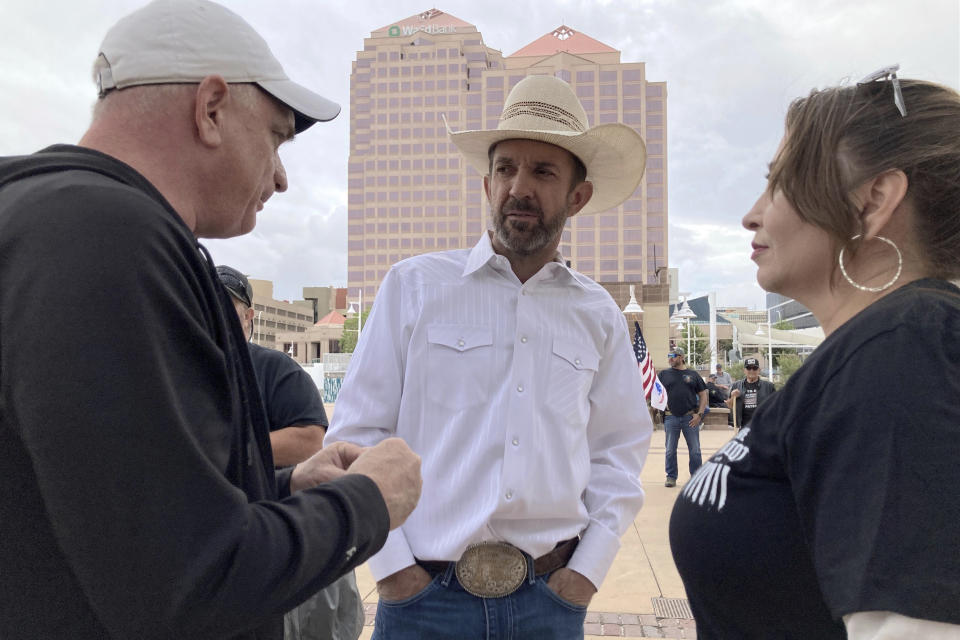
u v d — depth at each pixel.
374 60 116.88
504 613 1.89
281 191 1.33
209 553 0.80
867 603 0.75
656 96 110.25
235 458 1.04
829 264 1.05
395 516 1.09
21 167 0.93
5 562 0.84
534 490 1.96
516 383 2.04
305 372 2.80
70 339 0.77
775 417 0.99
